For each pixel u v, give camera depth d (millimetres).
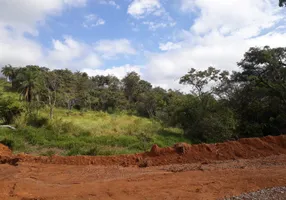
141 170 9328
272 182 6574
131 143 21094
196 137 26469
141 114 54281
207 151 10930
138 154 11344
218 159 10430
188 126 28203
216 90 29719
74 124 26938
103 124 29484
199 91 30172
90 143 20359
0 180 7922
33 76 34250
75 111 48562
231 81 31750
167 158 10688
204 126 24547
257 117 28375
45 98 42969
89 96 58250
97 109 59656
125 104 62406
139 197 5973
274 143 11430
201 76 29734
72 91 53906
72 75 57781
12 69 50312
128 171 9219
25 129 23094
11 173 9148
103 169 9695
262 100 28594
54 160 11102
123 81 73312
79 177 8523
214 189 6266
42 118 27938
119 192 6363
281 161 9305
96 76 75125
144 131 25641
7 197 6238
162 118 32938
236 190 6117
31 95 34312
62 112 41031
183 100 30359
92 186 7008
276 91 27016
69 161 10961
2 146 16328
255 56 30312
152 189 6512
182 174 8023
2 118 27734
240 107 29672
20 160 11359
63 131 24797
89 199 5969
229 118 24391
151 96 52031
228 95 30359
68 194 6367
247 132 26484
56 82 40875
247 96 29531
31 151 17203
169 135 26453
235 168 8539
